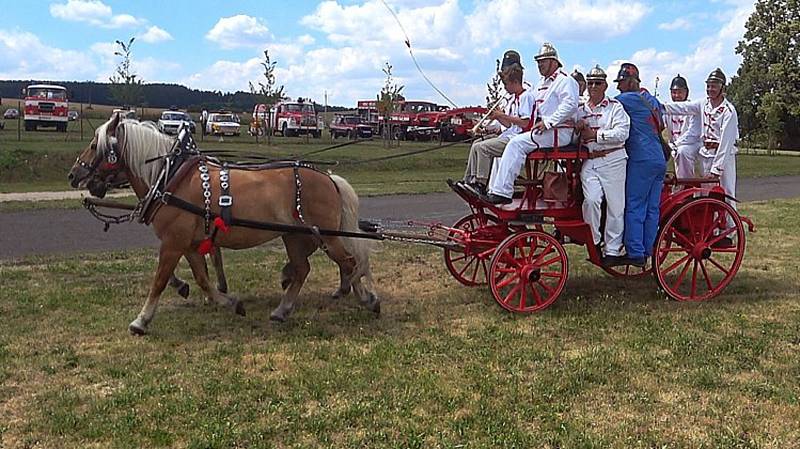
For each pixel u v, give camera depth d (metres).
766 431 4.93
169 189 6.70
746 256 10.79
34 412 5.11
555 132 7.57
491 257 7.62
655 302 8.15
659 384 5.72
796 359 6.27
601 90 7.71
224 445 4.66
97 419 4.98
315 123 40.25
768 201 17.61
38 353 6.28
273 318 7.29
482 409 5.22
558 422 5.03
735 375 5.93
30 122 34.38
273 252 10.82
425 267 9.93
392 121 39.06
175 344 6.59
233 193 6.85
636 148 7.80
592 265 10.12
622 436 4.84
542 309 7.77
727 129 9.03
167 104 90.31
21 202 15.35
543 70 7.72
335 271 9.56
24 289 8.32
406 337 6.86
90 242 11.34
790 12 48.84
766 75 49.59
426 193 18.42
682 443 4.74
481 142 8.04
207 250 6.81
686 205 8.10
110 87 36.28
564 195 7.68
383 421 5.02
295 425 4.95
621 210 7.82
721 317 7.53
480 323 7.32
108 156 6.73
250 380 5.69
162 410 5.12
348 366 6.04
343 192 7.49
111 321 7.17
